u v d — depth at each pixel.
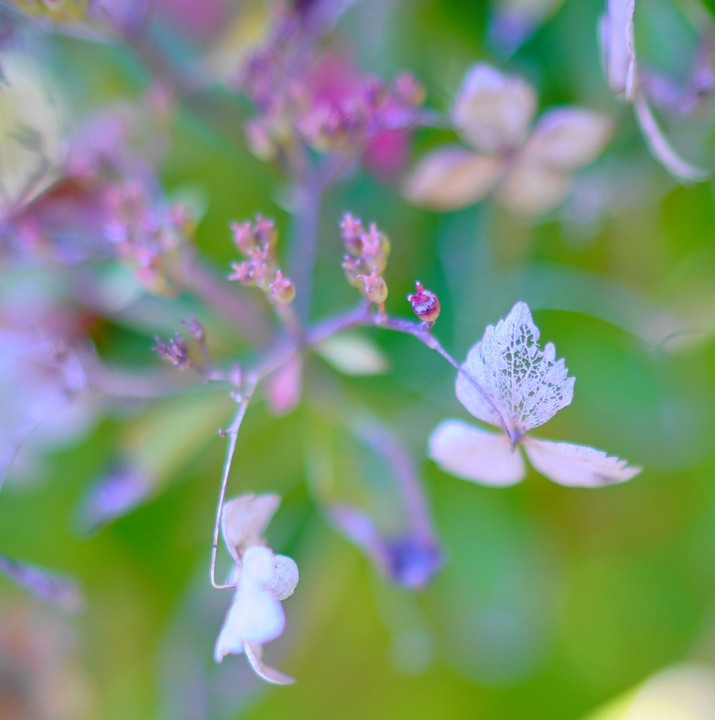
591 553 0.52
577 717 0.51
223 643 0.40
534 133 0.45
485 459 0.42
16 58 0.46
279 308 0.44
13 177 0.45
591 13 0.48
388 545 0.46
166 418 0.48
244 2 0.48
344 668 0.51
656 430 0.49
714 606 0.51
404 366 0.50
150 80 0.49
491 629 0.50
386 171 0.49
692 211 0.49
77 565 0.51
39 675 0.52
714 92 0.45
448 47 0.49
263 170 0.49
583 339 0.49
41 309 0.49
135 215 0.46
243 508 0.41
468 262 0.49
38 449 0.49
